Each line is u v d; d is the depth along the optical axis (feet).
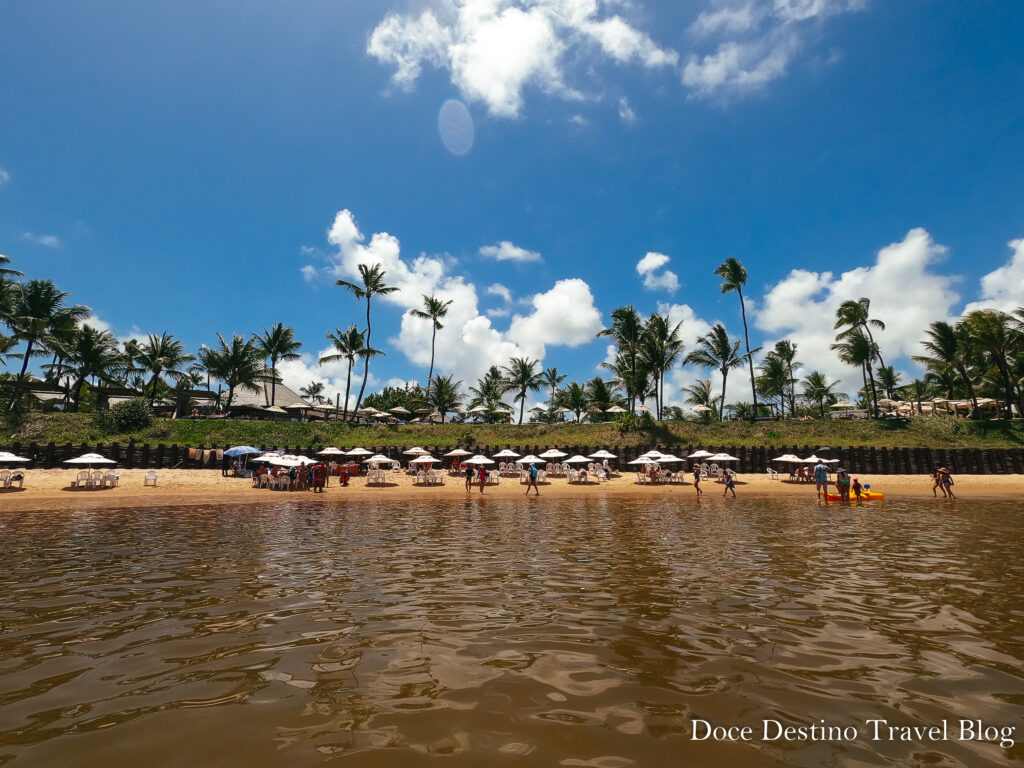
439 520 48.19
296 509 58.39
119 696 11.22
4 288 127.13
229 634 15.61
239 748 9.04
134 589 21.45
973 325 127.85
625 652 14.11
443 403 168.14
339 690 11.57
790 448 110.22
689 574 24.47
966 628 16.26
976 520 48.01
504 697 11.24
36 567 26.21
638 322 142.41
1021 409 136.15
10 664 13.12
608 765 8.54
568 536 37.73
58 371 147.23
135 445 97.04
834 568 25.85
